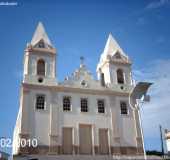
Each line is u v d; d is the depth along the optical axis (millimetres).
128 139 42281
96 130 41312
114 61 47594
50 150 37750
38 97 40688
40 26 47219
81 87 43469
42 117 39438
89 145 40719
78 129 40531
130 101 32125
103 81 47844
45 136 38469
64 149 39031
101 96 44062
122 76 47531
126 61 48531
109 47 50281
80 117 41406
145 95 25438
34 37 45344
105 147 41062
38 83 41469
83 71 45000
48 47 44625
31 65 42594
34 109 39562
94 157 37875
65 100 42000
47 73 42812
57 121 39906
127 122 43438
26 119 38406
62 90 42250
